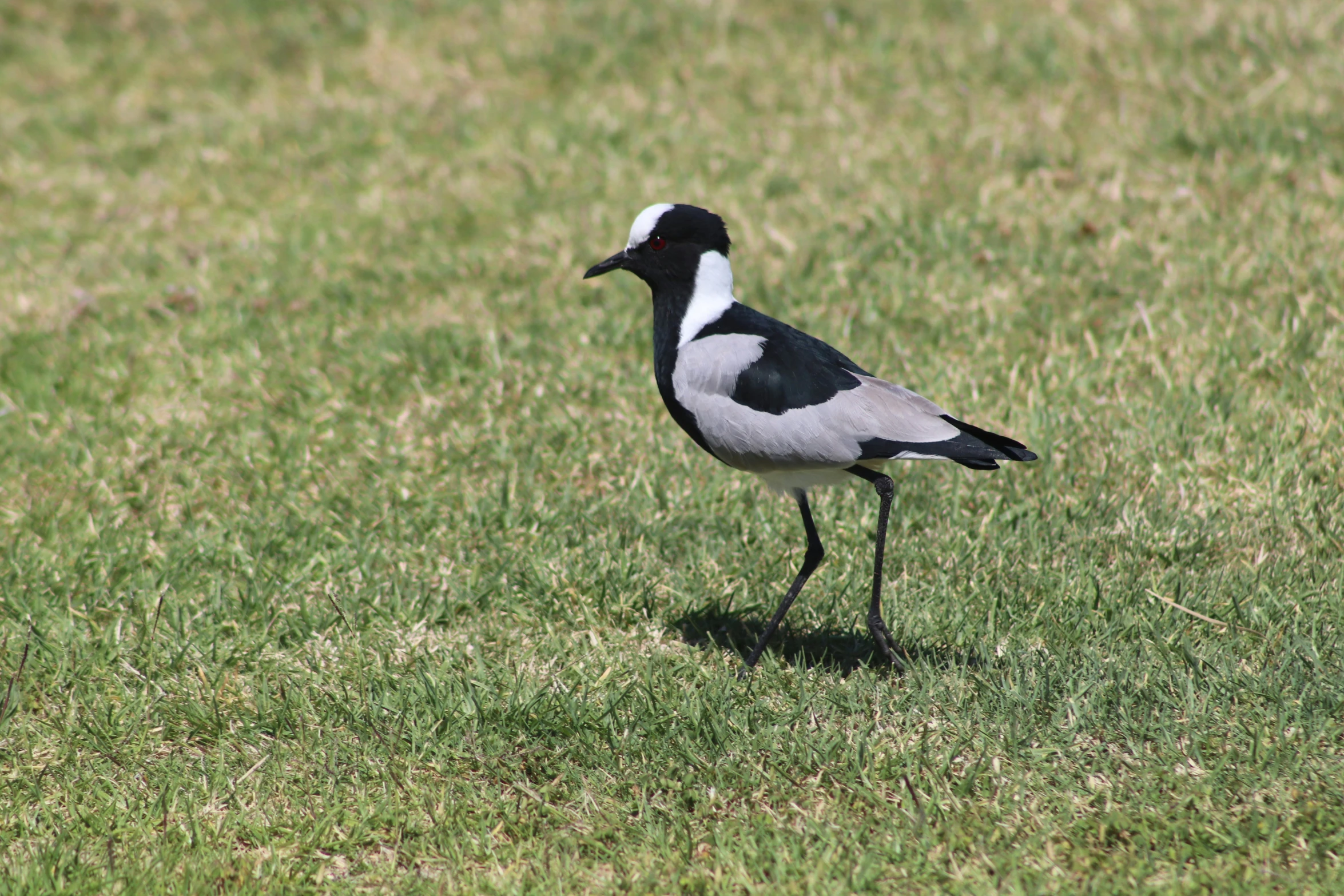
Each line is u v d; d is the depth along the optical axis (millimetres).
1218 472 10742
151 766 7906
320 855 7172
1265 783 7223
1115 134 16297
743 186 16234
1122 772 7516
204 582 9953
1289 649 8359
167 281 15047
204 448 11812
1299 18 17812
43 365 13180
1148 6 18828
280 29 21094
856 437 8102
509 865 6953
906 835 7035
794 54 19000
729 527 10500
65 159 18391
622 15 20234
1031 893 6492
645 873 6793
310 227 16219
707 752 7887
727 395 8422
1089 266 13828
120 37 21359
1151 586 9414
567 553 10164
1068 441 11273
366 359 13141
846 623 9359
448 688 8438
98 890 6770
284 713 8258
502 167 17156
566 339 13438
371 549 10328
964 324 13117
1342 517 10039
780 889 6641
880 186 15828
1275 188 14875
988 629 9062
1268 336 12258
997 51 18297
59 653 9016
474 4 21078
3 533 10617
